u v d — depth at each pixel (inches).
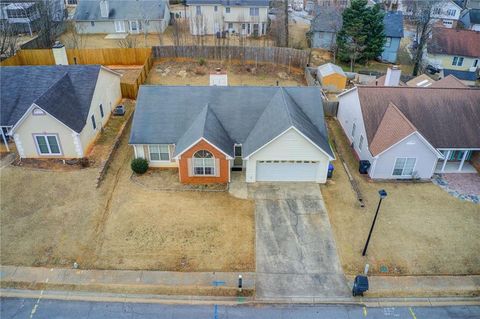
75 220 908.6
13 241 847.1
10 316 700.0
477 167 1144.8
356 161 1185.4
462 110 1146.0
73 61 1836.9
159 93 1127.0
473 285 781.3
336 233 896.9
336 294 757.3
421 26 2405.3
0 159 1116.5
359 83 1833.2
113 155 1154.7
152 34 2337.6
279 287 766.5
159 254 829.2
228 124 1091.9
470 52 2108.8
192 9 2306.8
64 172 1066.7
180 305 729.6
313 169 1050.1
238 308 726.5
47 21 2033.7
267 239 874.8
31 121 1059.3
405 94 1173.7
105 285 760.3
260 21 2320.4
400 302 745.6
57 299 733.9
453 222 938.7
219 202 981.8
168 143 1058.1
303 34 2479.1
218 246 853.2
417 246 866.8
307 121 1089.4
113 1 2363.4
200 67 1857.8
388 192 1039.6
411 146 1035.3
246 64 1904.5
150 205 964.0
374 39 2018.9
